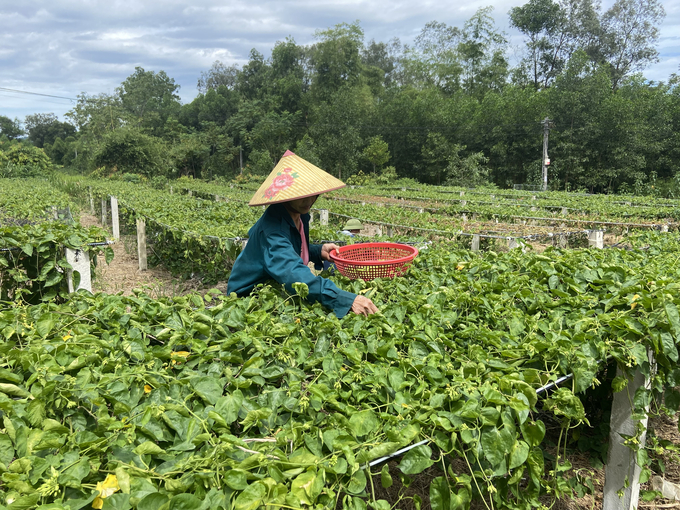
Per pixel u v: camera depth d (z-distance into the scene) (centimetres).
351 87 4584
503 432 156
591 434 318
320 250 343
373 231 1239
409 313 264
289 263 264
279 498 123
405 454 148
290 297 267
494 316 249
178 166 5394
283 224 283
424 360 195
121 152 4141
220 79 7662
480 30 4878
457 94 4347
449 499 153
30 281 454
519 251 388
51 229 475
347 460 136
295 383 174
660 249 534
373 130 4556
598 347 203
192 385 169
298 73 5850
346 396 172
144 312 246
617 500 243
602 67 3491
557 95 3472
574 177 3484
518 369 193
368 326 232
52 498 124
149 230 977
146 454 136
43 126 10981
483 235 898
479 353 205
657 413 263
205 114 6450
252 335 217
